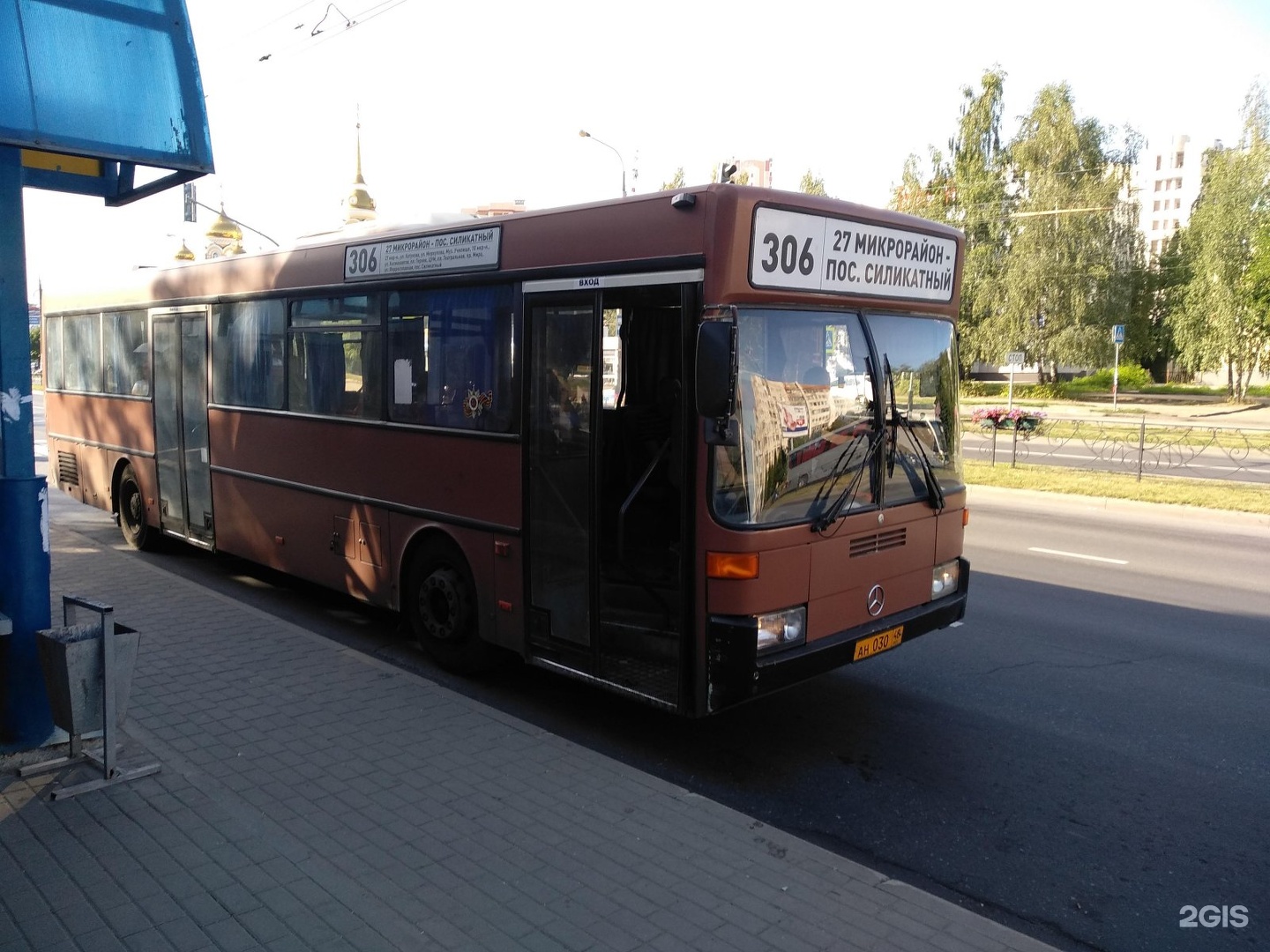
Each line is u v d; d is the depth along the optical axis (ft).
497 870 12.47
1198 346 152.66
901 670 22.91
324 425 24.64
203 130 15.31
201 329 29.73
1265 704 20.74
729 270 15.29
